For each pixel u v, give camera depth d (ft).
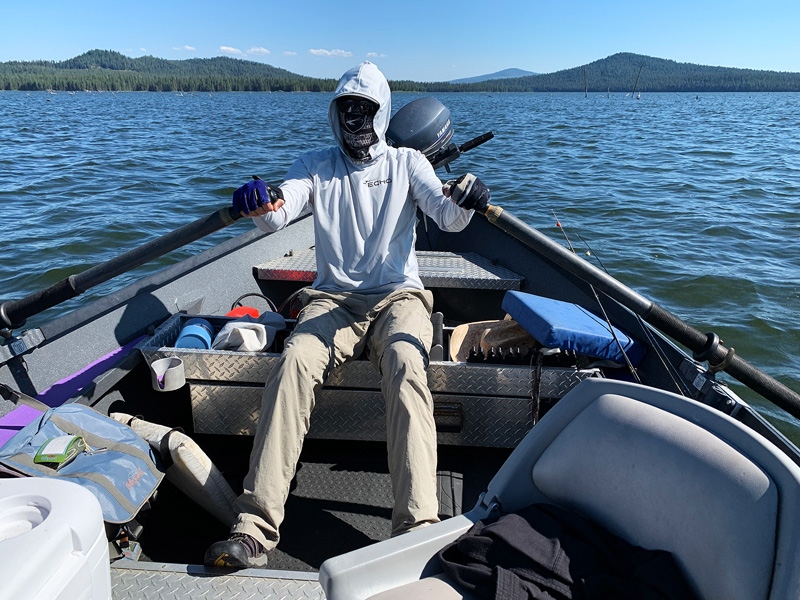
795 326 18.01
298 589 4.96
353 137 7.08
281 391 5.81
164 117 133.59
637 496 4.00
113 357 7.92
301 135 82.12
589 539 4.10
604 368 7.60
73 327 7.71
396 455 5.61
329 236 7.32
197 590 4.91
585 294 9.11
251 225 27.91
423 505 5.33
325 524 6.60
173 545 6.24
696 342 6.38
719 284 21.09
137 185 38.60
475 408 7.13
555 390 6.94
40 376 7.21
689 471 3.77
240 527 5.38
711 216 31.40
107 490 5.05
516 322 7.90
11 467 4.83
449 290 11.91
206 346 7.77
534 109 200.13
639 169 49.37
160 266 22.41
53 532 3.31
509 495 4.66
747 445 3.67
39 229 27.27
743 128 109.60
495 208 6.59
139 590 4.90
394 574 4.16
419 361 6.05
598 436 4.28
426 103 13.73
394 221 7.32
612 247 25.43
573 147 67.10
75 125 102.17
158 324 8.92
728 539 3.49
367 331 7.06
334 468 7.52
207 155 55.88
